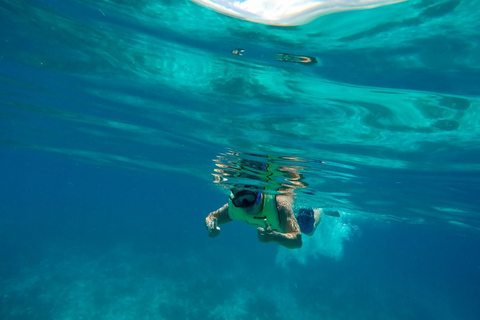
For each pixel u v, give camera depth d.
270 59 4.95
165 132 11.81
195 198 78.25
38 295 21.20
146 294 23.44
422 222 24.28
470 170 8.48
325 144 8.11
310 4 3.54
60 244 34.41
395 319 30.59
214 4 3.92
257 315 23.41
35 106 13.18
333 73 4.94
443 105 5.26
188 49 5.34
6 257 28.17
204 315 21.66
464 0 3.12
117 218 65.19
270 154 9.57
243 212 5.13
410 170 9.41
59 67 8.11
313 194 15.06
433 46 3.93
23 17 5.95
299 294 30.48
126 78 7.52
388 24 3.68
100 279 25.28
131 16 4.79
